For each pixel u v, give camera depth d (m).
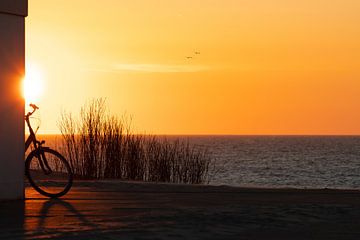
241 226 9.45
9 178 12.54
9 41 12.60
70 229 9.01
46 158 13.76
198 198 13.26
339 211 11.04
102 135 21.98
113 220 9.88
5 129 12.49
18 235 8.52
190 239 8.36
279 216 10.41
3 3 12.39
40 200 12.60
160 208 11.41
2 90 12.46
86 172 21.69
